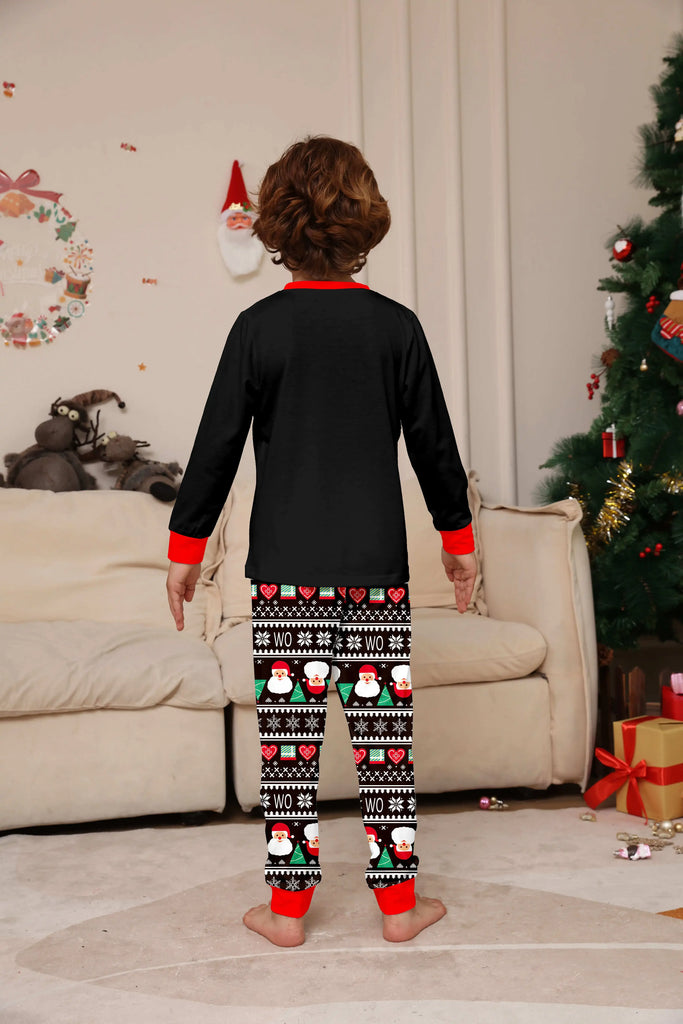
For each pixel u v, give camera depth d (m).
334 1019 1.44
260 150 3.37
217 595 2.85
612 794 2.51
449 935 1.71
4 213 3.17
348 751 2.38
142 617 2.78
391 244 3.48
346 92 3.42
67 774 2.27
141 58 3.27
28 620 2.72
